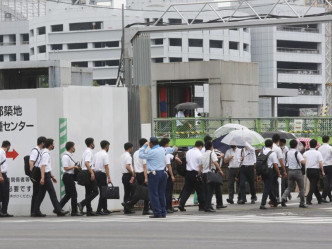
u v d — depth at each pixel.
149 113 37.84
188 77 78.06
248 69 81.00
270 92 99.31
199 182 32.19
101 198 30.86
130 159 31.47
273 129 61.81
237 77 79.81
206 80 78.12
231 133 37.16
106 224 25.27
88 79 67.25
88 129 32.72
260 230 22.62
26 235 21.38
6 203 31.09
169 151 31.81
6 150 31.03
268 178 33.03
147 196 30.44
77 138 32.31
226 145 39.22
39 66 64.19
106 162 30.77
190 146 60.31
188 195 32.44
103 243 19.09
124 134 34.16
